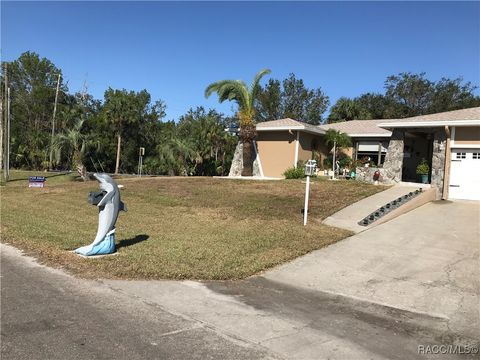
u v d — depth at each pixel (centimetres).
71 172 3534
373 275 845
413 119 2014
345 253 1003
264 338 532
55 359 448
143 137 4816
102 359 453
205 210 1530
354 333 561
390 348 518
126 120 4412
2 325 535
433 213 1532
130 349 481
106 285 719
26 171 3844
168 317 588
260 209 1502
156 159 4256
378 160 2661
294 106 5588
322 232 1188
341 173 2566
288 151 2612
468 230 1263
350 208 1519
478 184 1812
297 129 2538
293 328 568
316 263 917
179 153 3712
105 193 914
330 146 2864
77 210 1591
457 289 762
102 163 4531
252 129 2584
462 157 1845
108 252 912
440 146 1886
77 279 747
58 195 2041
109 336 514
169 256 898
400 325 596
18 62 6150
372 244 1094
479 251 1037
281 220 1339
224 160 3938
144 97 5481
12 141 4459
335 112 4819
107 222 911
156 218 1402
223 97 2592
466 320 619
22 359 445
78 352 467
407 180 2358
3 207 1661
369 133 2634
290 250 990
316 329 569
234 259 897
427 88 5128
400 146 2059
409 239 1152
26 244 998
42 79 6216
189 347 495
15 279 738
